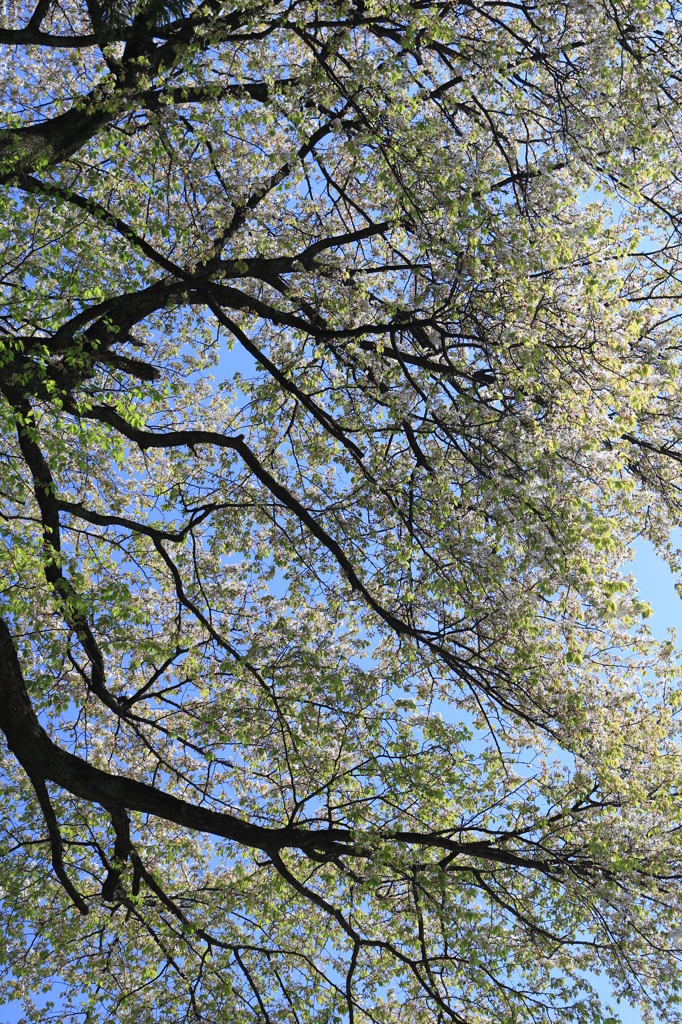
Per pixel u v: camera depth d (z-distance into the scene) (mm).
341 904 14305
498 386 10625
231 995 13336
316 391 14273
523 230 10070
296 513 12594
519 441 9992
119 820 13328
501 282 10188
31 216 10367
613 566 10789
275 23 11383
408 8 10367
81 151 12656
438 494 12047
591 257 10789
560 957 12312
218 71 11633
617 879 11359
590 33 10383
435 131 10648
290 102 11227
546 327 10266
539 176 10664
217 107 11156
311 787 13539
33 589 10773
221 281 14672
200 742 13516
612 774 10828
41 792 12445
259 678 12523
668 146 11172
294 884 12594
